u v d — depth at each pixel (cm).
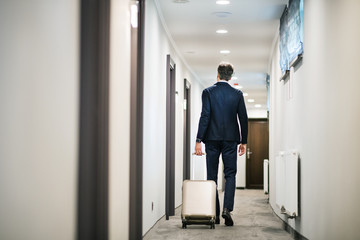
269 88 979
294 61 468
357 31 255
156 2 570
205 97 508
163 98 644
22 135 187
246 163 1641
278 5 587
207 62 966
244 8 603
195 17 646
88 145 276
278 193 533
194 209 490
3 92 170
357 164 255
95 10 276
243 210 757
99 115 279
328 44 327
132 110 390
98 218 280
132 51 391
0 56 167
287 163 459
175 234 457
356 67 256
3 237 172
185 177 942
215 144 509
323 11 345
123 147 365
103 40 279
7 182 175
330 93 319
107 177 284
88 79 276
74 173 260
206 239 423
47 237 217
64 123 241
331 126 316
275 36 747
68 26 245
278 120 685
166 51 692
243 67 1028
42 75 208
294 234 453
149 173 505
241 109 511
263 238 437
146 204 475
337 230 298
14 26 178
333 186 310
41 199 209
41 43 206
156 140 568
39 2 204
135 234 389
